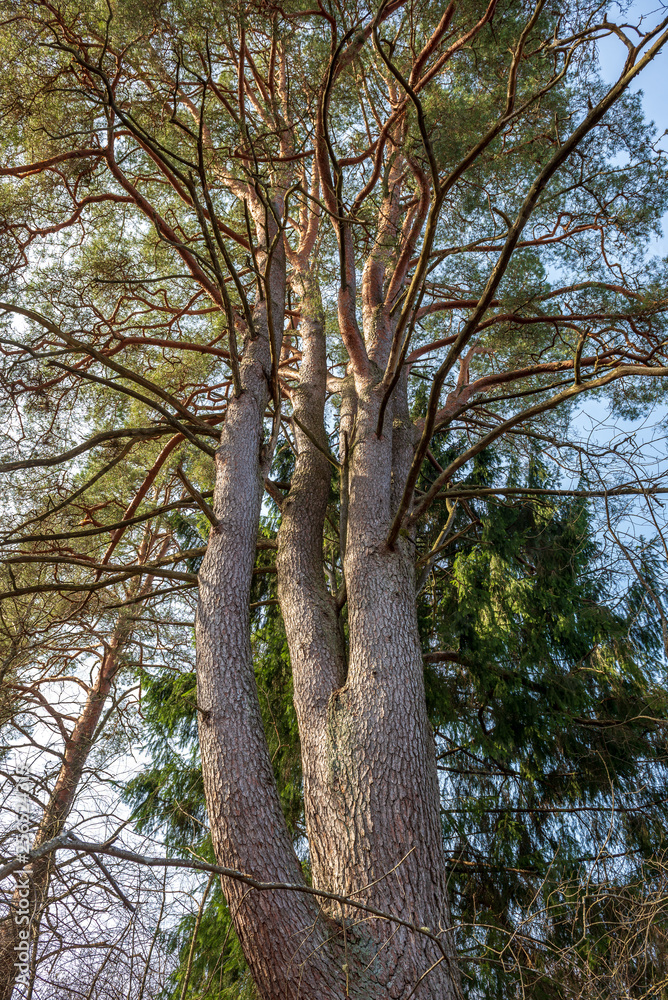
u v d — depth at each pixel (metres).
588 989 4.34
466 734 7.85
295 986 3.52
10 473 6.79
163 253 8.27
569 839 7.16
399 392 7.45
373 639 5.03
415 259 7.49
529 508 8.86
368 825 4.23
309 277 7.00
